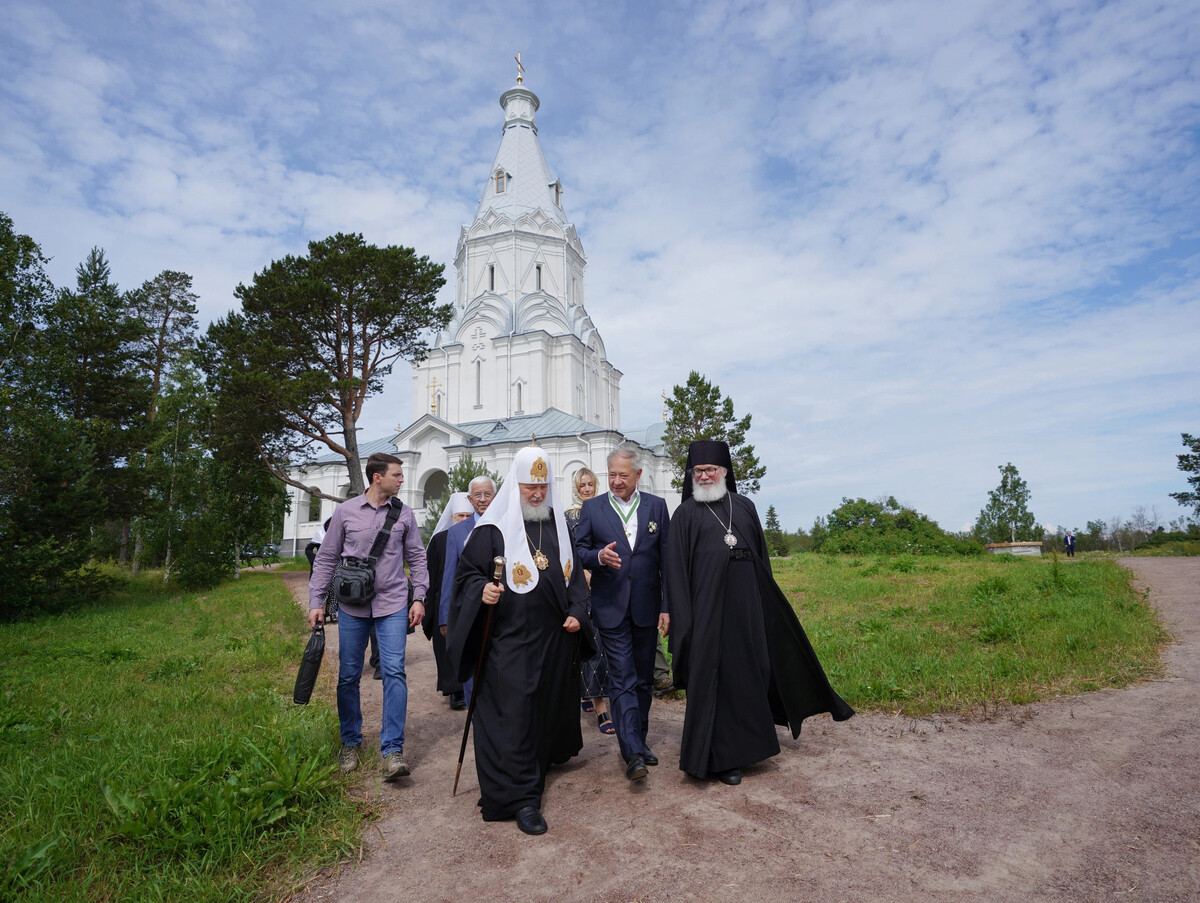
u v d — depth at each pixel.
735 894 2.69
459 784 4.30
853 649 7.09
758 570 4.42
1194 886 2.51
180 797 3.47
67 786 3.85
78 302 25.94
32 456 15.12
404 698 4.51
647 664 4.73
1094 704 4.79
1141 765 3.67
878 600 11.05
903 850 2.95
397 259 24.67
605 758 4.68
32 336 16.38
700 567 4.32
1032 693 5.12
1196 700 4.70
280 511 29.94
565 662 4.14
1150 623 7.20
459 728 5.70
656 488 43.97
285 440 25.81
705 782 4.01
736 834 3.24
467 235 46.78
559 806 3.81
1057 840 2.94
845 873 2.79
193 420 25.11
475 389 44.44
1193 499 40.97
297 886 3.01
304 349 24.81
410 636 11.66
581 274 49.56
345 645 4.57
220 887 2.96
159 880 2.93
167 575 23.56
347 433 25.64
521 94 49.22
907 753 4.19
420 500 40.34
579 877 2.95
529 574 3.97
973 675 5.57
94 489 16.45
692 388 32.69
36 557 14.33
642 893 2.76
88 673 7.57
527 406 42.75
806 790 3.73
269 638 9.86
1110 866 2.70
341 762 4.48
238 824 3.33
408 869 3.15
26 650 9.31
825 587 13.09
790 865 2.89
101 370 27.14
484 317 44.56
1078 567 14.23
